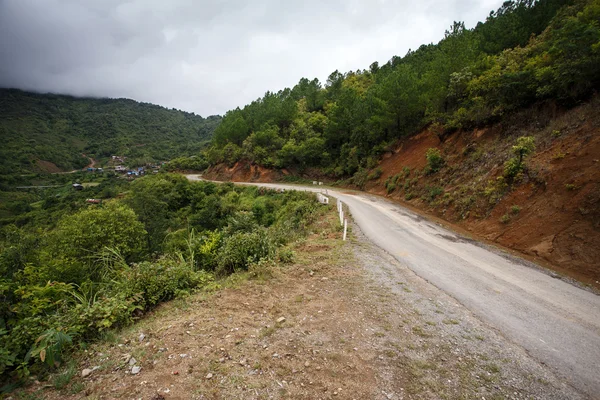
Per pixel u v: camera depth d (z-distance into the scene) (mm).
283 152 43219
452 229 13852
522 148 12992
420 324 5105
